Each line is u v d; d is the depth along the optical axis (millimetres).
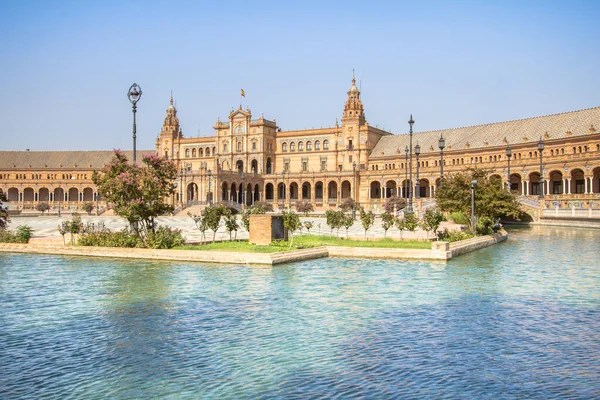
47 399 14867
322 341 19750
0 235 48500
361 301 25953
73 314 23359
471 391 15516
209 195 132875
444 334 20688
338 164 154625
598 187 101500
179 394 15203
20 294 27344
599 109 108375
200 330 21000
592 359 18109
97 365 17359
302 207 123375
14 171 178125
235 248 41531
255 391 15406
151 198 44875
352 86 154000
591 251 47406
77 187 174250
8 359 17891
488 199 57781
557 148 109250
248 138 160375
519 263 39250
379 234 57000
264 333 20656
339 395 15180
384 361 17781
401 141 150250
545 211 86812
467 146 127125
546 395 15305
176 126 177375
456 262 39469
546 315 23578
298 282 30531
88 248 42156
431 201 93250
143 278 31641
